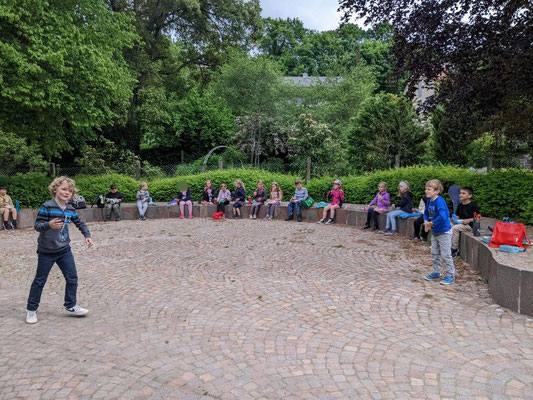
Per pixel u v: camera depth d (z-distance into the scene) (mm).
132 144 29000
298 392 2895
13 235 10531
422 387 2947
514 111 8969
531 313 4324
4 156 20922
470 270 6285
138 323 4281
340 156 21438
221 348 3641
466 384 2982
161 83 28891
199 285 5715
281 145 27500
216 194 15711
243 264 6977
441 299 4949
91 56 13609
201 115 31625
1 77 11453
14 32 12734
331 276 6109
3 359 3457
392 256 7461
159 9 25859
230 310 4664
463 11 8711
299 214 12734
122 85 17078
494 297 4832
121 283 5863
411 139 17891
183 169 21000
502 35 8250
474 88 8344
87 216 13375
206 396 2852
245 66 27734
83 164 21781
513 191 8547
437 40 8820
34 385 3023
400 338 3822
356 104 29484
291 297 5117
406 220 9750
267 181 15961
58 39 12883
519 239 5504
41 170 22625
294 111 29469
